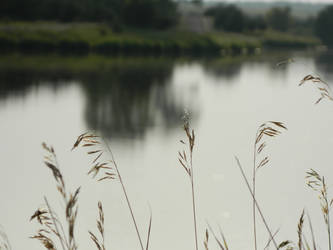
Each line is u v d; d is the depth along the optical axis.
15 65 43.69
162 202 10.21
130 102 26.23
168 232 8.63
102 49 74.69
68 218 1.73
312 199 10.23
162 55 73.81
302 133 18.00
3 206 9.77
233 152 15.08
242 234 8.49
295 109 24.14
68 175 12.16
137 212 9.58
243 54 83.81
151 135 17.42
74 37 72.62
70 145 15.70
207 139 16.94
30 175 12.27
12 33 68.12
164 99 27.70
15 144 15.87
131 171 12.42
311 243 7.64
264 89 33.06
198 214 9.55
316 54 86.50
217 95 29.97
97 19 95.38
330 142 16.34
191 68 49.88
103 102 25.94
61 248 7.05
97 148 14.91
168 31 100.94
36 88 30.05
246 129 19.06
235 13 128.88
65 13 90.06
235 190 11.23
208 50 90.38
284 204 10.04
